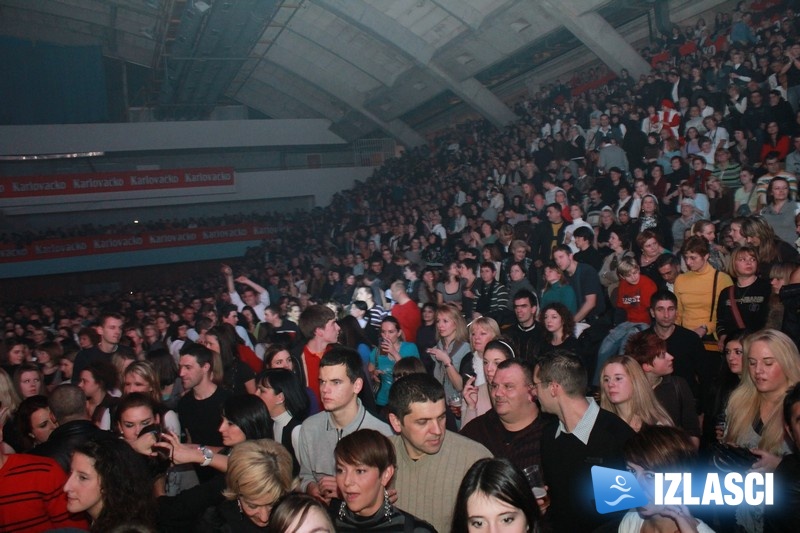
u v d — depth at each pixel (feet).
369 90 86.17
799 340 13.21
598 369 17.03
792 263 14.98
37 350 23.61
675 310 15.24
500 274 28.32
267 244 86.63
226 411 12.03
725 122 36.37
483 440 11.89
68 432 12.34
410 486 10.25
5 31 84.38
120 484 9.44
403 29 65.82
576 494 9.96
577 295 21.98
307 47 79.46
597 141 44.21
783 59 35.35
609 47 55.36
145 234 90.43
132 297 67.56
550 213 30.42
